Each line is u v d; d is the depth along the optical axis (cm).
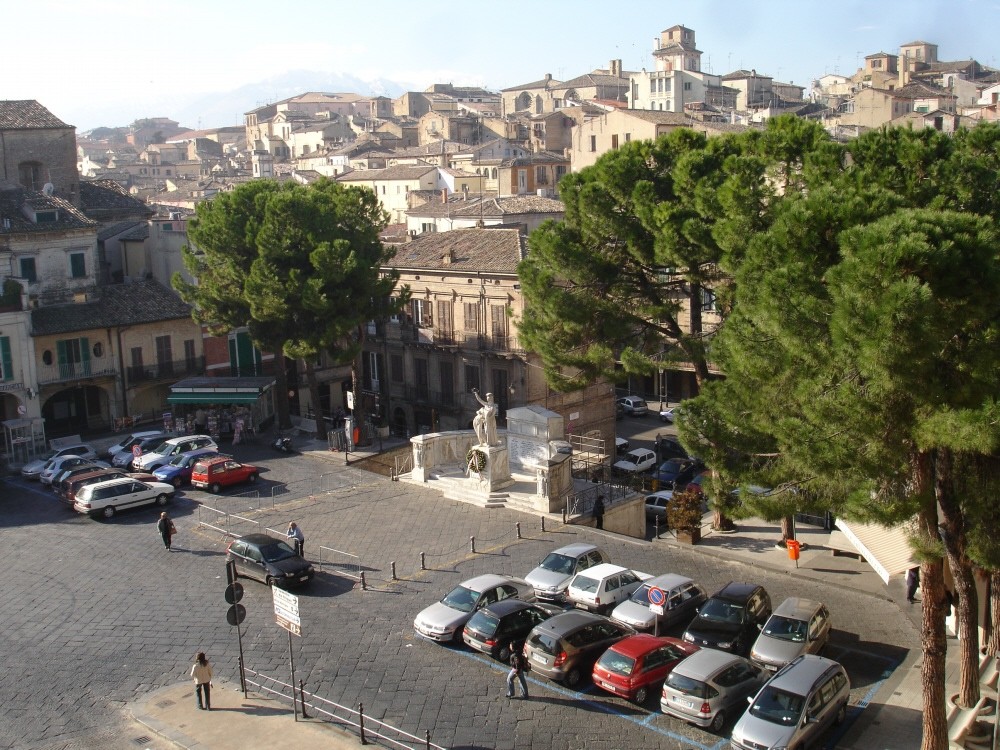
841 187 2814
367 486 4966
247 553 3697
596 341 4162
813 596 3531
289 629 2669
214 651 3123
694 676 2600
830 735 2561
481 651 3014
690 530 4166
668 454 6169
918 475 2270
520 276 4231
